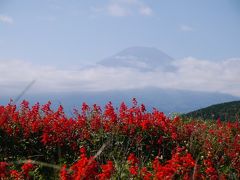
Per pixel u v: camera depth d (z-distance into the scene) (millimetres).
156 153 18359
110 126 18391
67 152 17875
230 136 20969
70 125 18703
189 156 12555
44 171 15406
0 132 17609
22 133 18203
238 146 18250
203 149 17859
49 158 17047
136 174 12625
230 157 17141
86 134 18250
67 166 16266
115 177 11695
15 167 14977
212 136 20281
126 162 13445
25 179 12633
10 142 17531
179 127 20578
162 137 18578
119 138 17938
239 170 14898
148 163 16109
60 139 18000
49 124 19312
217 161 16766
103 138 18047
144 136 18719
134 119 19188
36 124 18266
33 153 17438
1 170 10031
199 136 19453
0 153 17078
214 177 12695
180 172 12555
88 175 9805
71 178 10039
